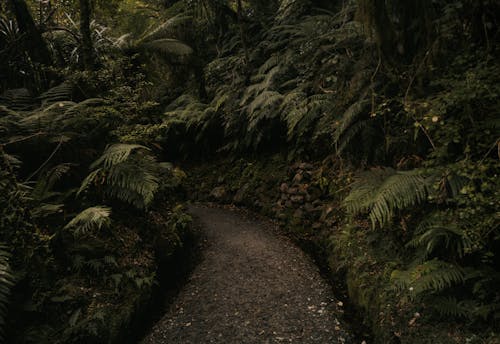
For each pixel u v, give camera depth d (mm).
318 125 4715
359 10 3777
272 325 3004
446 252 2701
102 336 2754
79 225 3426
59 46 6355
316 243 4602
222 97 6930
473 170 2512
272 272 3887
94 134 4438
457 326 2307
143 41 8117
